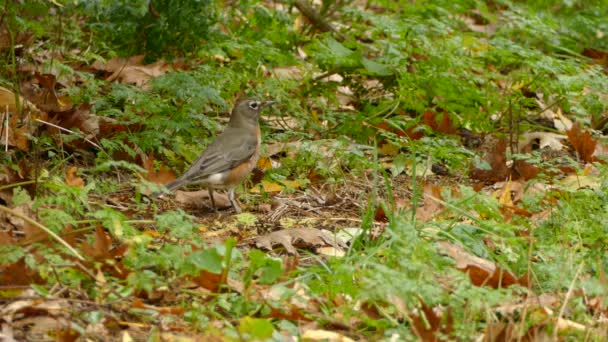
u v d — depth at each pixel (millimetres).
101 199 11391
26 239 8867
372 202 10492
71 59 14023
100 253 8789
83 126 12570
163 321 7961
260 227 11406
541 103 17453
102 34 14461
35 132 12180
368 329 8234
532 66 15664
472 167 14125
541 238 10578
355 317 8328
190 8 14109
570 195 11883
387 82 15961
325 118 14875
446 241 10219
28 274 8172
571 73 16297
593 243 10328
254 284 8828
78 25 15039
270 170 13250
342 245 10750
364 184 13258
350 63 15484
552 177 13602
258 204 12430
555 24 18312
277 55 15203
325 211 12133
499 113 16562
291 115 15047
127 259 8578
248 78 14797
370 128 14828
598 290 8367
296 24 18266
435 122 15336
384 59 15625
